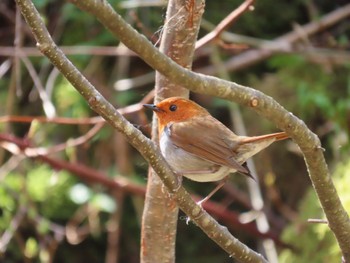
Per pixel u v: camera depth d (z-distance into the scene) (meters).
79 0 3.92
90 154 12.03
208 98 12.02
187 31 6.06
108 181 10.10
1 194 10.88
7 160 12.27
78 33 12.09
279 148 11.87
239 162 6.28
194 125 6.39
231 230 12.07
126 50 10.62
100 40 11.59
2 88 12.44
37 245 11.80
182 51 6.11
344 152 10.99
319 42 12.15
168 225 6.43
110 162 11.83
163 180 4.88
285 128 4.87
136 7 11.27
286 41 11.83
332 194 5.25
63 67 4.38
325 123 11.66
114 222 10.95
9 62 10.59
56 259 12.38
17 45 9.00
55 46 4.36
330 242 9.78
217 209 10.55
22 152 9.41
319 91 11.36
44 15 11.43
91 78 11.77
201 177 6.42
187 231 12.32
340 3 12.70
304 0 12.30
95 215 10.92
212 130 6.35
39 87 9.09
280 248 11.05
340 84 11.74
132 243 12.27
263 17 12.51
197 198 10.60
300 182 11.91
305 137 4.92
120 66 11.66
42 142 11.99
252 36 12.55
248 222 10.58
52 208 11.59
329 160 11.87
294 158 11.88
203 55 11.91
